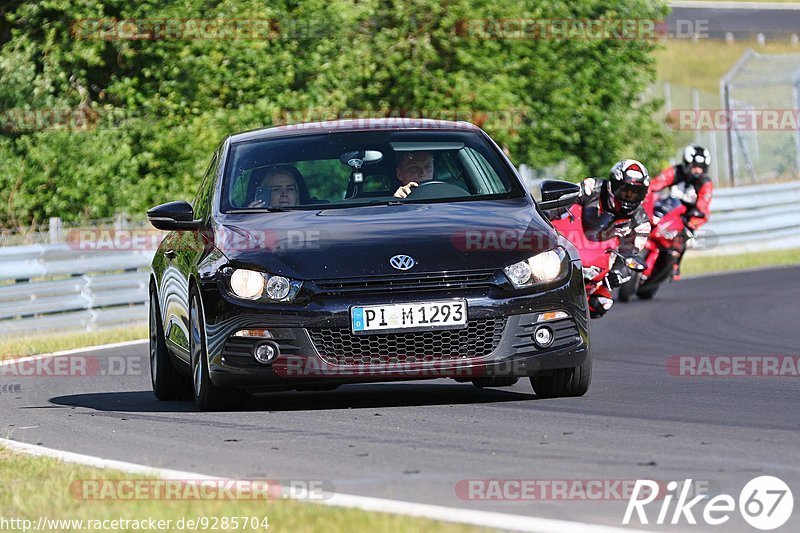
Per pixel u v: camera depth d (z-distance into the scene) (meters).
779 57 112.81
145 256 56.75
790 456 19.23
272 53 79.19
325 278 24.06
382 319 23.84
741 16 189.88
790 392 26.97
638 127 95.12
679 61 164.12
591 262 32.53
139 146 77.44
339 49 81.31
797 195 82.62
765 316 44.75
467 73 85.44
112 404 29.02
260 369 24.14
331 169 27.70
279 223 25.77
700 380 29.41
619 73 92.62
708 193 52.31
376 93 82.50
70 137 74.56
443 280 24.12
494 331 24.17
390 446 20.94
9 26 82.56
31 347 43.84
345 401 27.17
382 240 24.73
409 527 14.90
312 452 20.67
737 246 78.31
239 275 24.42
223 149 29.22
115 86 77.06
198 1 77.69
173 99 77.44
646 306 50.34
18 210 74.62
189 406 27.83
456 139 28.70
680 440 20.84
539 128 89.50
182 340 27.31
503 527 14.96
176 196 75.31
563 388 26.06
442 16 85.06
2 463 20.94
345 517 15.56
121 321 55.19
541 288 24.50
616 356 35.22
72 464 20.42
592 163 92.94
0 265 50.56
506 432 21.98
